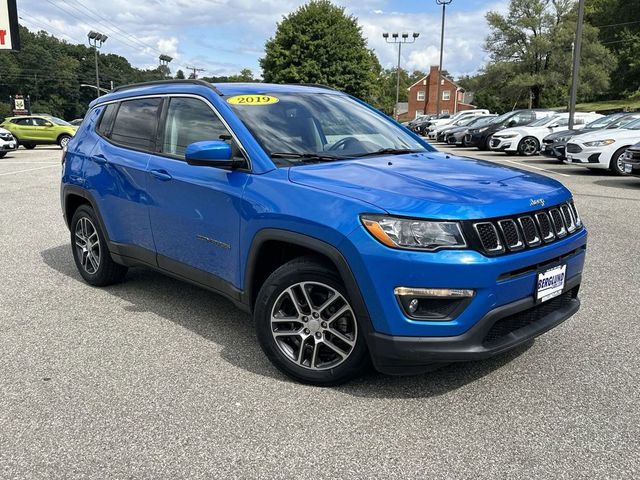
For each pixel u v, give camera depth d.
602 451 2.58
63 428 2.82
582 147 12.59
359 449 2.62
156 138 4.23
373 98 61.12
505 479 2.40
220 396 3.12
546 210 3.07
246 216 3.33
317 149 3.70
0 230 7.62
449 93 87.12
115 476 2.45
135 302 4.70
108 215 4.64
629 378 3.28
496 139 19.08
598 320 4.18
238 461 2.54
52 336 3.98
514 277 2.84
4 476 2.45
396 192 2.90
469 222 2.73
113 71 112.25
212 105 3.82
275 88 4.25
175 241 3.98
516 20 59.12
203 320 4.29
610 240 6.65
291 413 2.93
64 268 5.77
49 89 105.25
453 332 2.74
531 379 3.27
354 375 3.10
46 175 14.48
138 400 3.08
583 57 57.44
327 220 2.91
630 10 66.12
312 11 51.56
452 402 3.03
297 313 3.20
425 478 2.41
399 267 2.71
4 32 27.23
